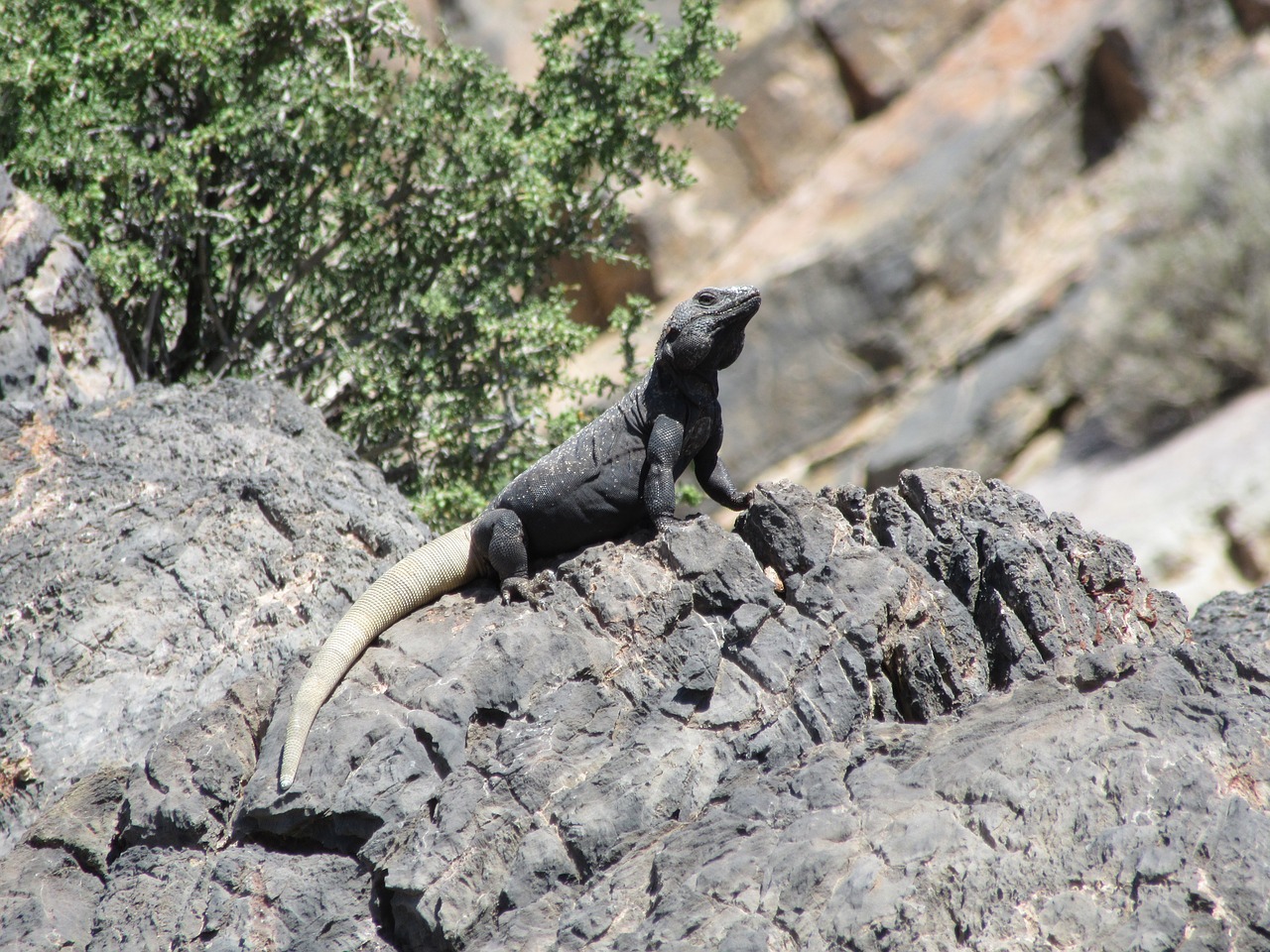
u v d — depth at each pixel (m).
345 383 28.62
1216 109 53.41
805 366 56.06
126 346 24.41
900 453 52.47
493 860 11.16
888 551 13.34
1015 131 58.16
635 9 28.98
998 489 14.66
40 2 26.16
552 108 29.06
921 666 12.59
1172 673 11.46
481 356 27.20
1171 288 48.97
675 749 11.70
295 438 18.78
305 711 12.68
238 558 16.19
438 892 10.90
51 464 17.83
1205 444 43.69
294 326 28.78
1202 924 9.29
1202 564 39.44
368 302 28.52
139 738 14.42
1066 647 12.77
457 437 26.36
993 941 9.38
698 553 13.32
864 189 58.97
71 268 21.88
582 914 10.30
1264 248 47.31
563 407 34.12
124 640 15.21
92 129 25.25
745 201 61.97
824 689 12.09
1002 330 54.75
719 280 57.78
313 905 11.40
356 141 27.80
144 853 12.32
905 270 55.91
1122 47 57.97
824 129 62.91
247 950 11.05
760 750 11.73
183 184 24.34
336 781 12.14
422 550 14.34
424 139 28.27
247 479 16.95
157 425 18.56
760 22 63.28
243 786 12.80
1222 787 10.25
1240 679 11.58
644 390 14.36
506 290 28.45
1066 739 10.73
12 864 12.59
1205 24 58.19
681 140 61.22
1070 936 9.34
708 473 14.95
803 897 9.81
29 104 24.95
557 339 26.69
